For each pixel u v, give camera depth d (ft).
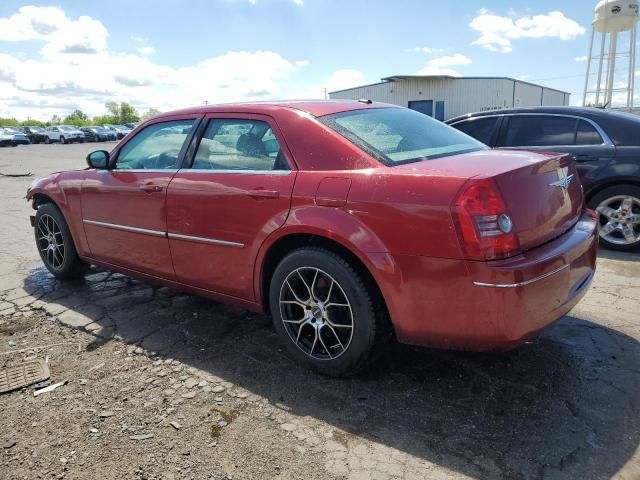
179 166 11.94
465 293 7.96
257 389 9.59
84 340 11.87
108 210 13.50
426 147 10.34
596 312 12.50
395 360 10.46
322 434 8.23
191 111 12.25
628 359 10.24
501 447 7.79
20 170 59.06
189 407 9.06
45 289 15.44
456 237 7.87
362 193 8.76
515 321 7.86
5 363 10.85
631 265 16.24
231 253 10.77
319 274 9.59
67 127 156.35
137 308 13.71
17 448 8.09
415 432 8.21
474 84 101.71
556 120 19.06
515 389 9.30
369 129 10.28
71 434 8.39
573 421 8.34
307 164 9.68
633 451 7.63
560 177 9.57
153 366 10.57
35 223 16.39
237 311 13.38
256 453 7.83
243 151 10.80
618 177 17.52
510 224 7.93
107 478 7.38
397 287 8.48
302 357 10.17
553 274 8.23
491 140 20.22
